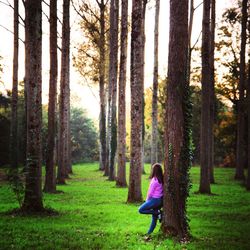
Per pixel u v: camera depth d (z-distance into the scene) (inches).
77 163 3225.9
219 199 829.2
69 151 1689.2
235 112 2290.8
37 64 573.3
